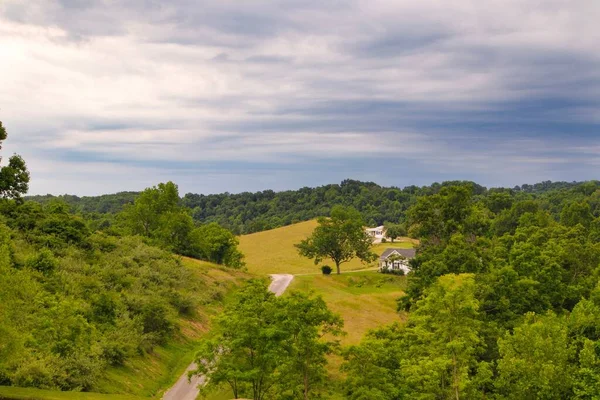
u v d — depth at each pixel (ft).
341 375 144.66
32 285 95.25
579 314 142.72
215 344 112.57
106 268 198.80
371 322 220.43
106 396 109.29
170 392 145.28
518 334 127.13
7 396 94.07
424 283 206.28
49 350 118.73
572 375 122.01
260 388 114.21
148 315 177.27
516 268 199.52
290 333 108.58
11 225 200.03
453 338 121.19
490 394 133.80
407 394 115.55
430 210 267.80
